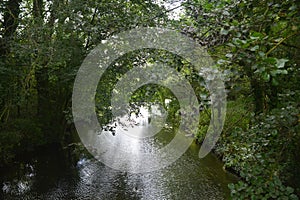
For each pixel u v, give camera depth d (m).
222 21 1.89
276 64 1.28
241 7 1.88
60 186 6.64
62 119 9.24
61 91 8.95
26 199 5.96
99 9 3.79
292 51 2.63
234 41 1.42
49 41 4.93
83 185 6.70
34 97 8.63
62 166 7.87
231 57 1.51
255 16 1.89
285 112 1.97
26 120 8.23
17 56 5.65
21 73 6.10
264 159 2.05
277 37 1.84
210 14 2.02
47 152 8.94
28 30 5.01
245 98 3.60
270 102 3.11
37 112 8.98
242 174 2.05
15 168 7.59
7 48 5.89
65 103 8.80
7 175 7.18
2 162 7.35
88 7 3.83
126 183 6.77
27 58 5.44
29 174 7.32
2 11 6.19
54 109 9.33
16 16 6.40
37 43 4.94
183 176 7.06
